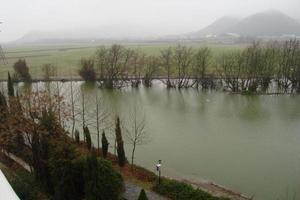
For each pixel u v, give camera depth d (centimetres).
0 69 14238
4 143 4200
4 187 756
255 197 3981
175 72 11806
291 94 9525
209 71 11938
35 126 3888
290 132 6238
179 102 8850
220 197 3641
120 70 12638
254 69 10294
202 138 5969
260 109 7956
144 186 3897
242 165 4834
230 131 6344
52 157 3434
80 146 5016
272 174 4559
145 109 8050
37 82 10906
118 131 4503
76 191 3338
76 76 12431
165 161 4969
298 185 4269
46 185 3588
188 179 4388
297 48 11300
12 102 4469
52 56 18938
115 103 8681
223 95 9612
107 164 3353
